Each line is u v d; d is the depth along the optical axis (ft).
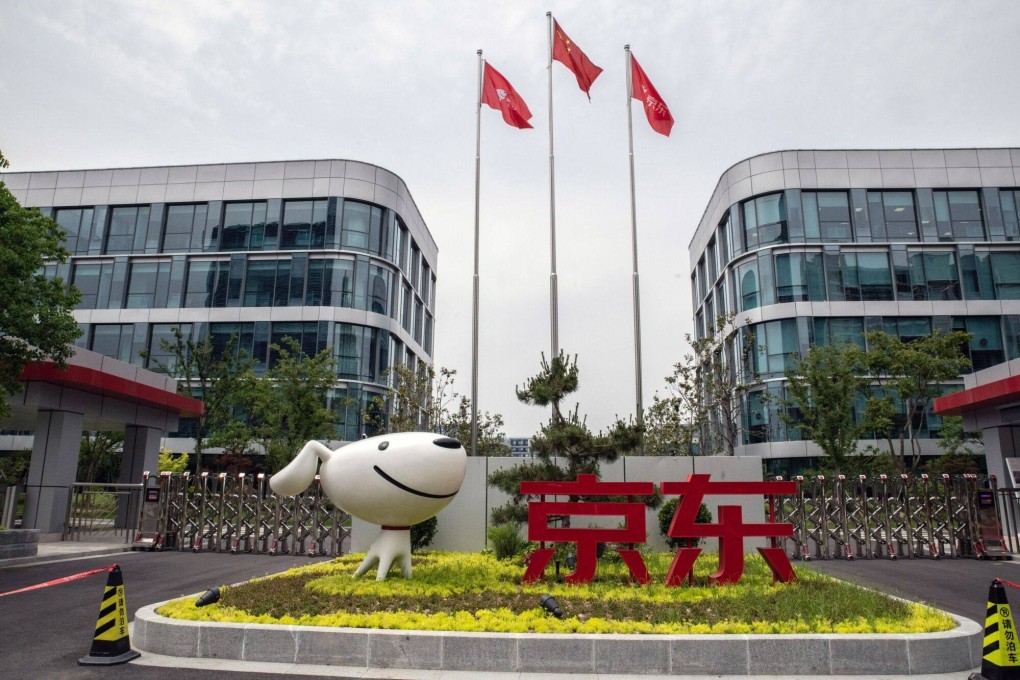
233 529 52.47
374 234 118.01
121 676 19.15
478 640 20.01
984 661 19.39
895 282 105.29
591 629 20.95
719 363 87.56
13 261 42.60
